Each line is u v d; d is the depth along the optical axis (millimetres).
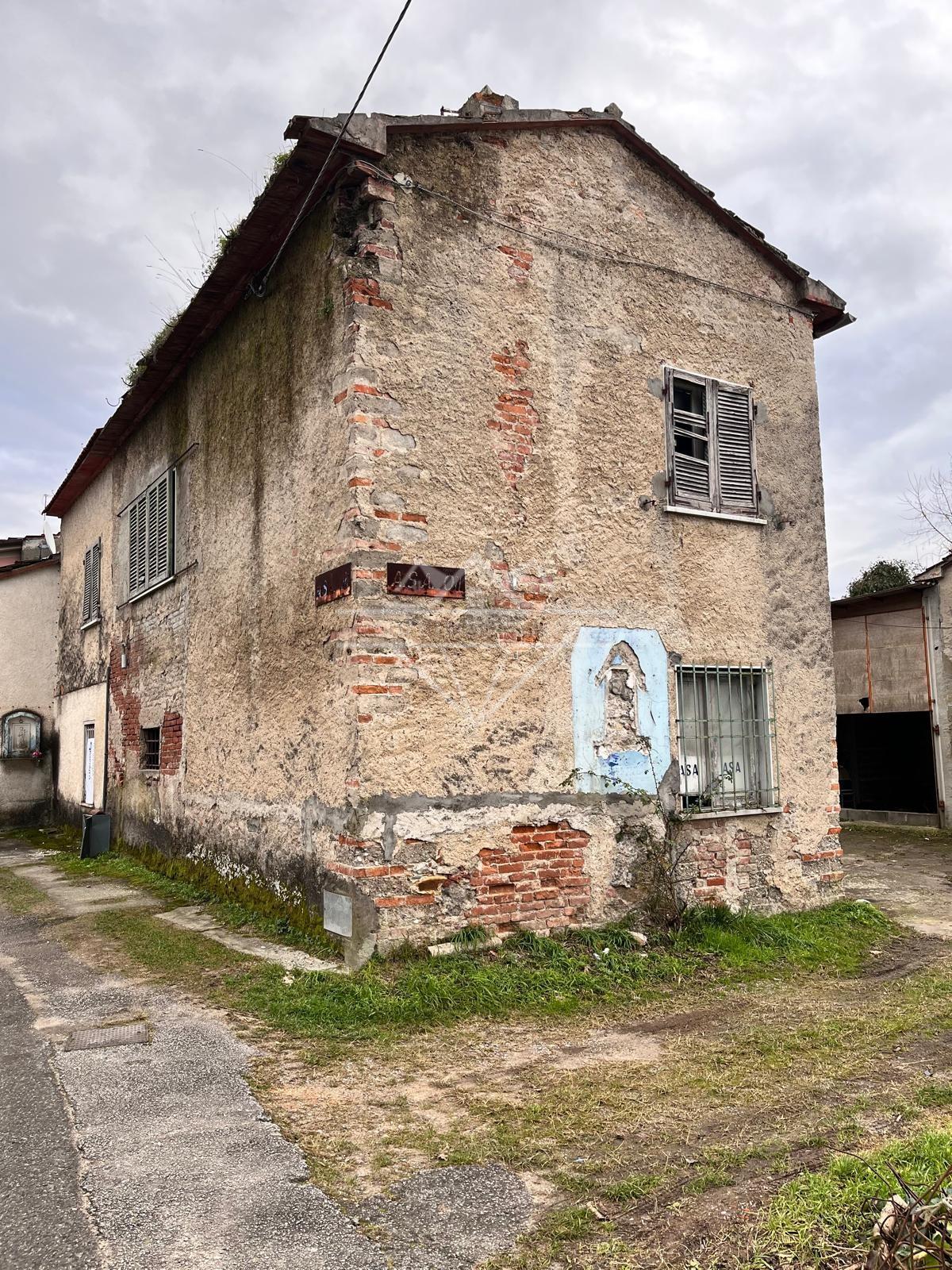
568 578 7113
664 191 8219
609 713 7227
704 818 7637
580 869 6871
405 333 6473
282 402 7457
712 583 8062
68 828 14922
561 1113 4059
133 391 10602
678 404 8219
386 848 5996
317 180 6480
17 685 16641
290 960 6141
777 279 9047
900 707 15977
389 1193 3309
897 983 6496
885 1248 2639
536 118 7266
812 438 9125
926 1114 4066
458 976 5773
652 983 6211
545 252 7316
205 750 8938
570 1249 2951
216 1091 4207
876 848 13492
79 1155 3564
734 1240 2971
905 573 29797
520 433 6988
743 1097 4277
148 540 11078
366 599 6098
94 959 6535
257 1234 3014
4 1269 2789
